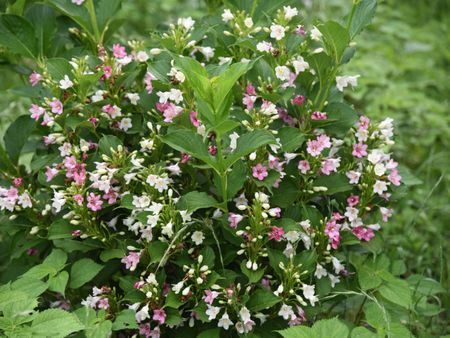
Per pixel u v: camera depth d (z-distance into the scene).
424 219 1.74
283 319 1.17
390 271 1.32
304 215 1.17
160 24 1.48
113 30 1.42
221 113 1.02
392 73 2.34
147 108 1.21
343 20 1.23
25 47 1.35
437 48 2.54
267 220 1.08
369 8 1.18
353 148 1.22
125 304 1.18
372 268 1.24
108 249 1.18
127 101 1.25
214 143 1.16
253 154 1.08
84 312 1.10
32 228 1.23
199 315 1.09
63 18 1.42
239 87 1.18
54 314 1.03
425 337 1.30
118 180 1.16
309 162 1.17
